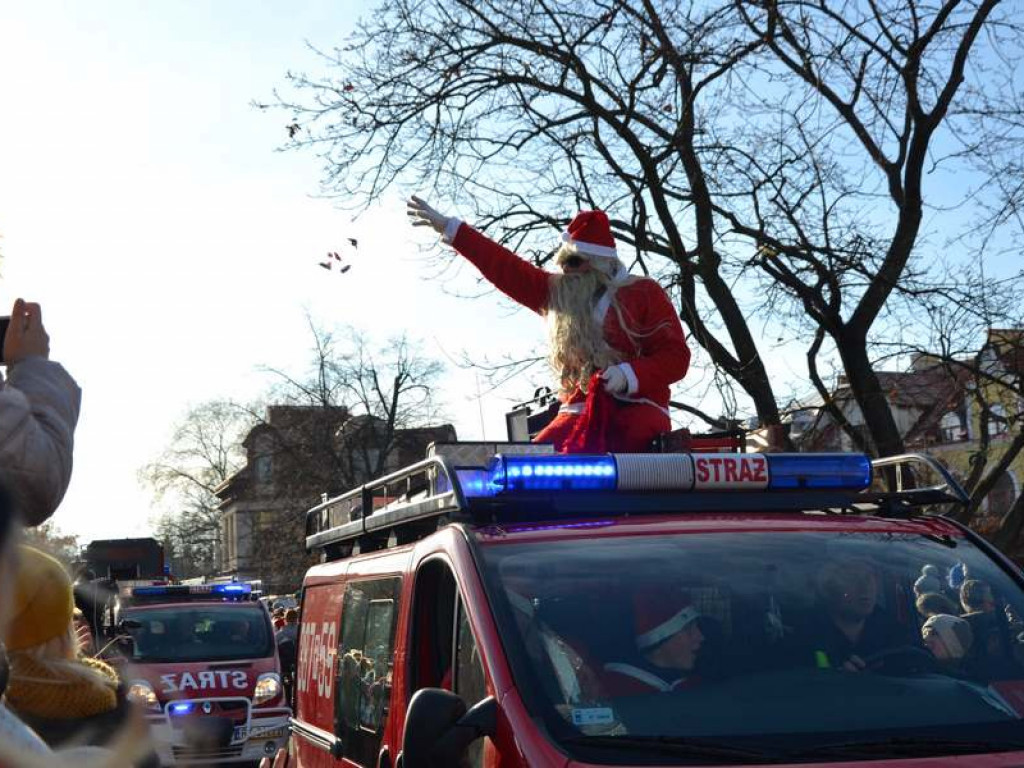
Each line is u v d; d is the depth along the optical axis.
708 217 14.15
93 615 4.16
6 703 2.77
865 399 14.28
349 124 14.23
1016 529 14.52
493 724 3.48
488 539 4.07
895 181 13.91
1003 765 3.38
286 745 6.53
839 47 13.54
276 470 52.38
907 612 4.07
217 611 16.89
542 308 6.38
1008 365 14.61
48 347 2.99
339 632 5.60
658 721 3.55
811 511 4.76
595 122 14.38
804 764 3.36
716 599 3.92
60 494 2.74
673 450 5.45
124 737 2.20
